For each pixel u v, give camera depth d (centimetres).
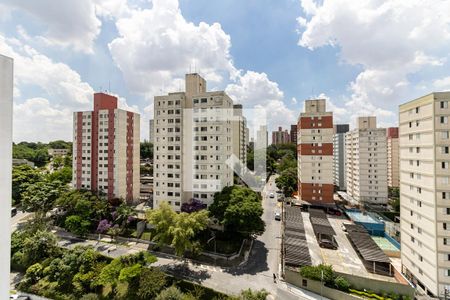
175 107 5144
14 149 11350
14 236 4291
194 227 3578
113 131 6262
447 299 2636
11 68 1240
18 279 3569
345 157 8775
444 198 2755
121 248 4266
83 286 3127
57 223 5397
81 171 6562
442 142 2802
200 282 3105
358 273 3256
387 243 4384
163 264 3650
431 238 2828
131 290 3008
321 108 6588
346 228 4741
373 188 6925
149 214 3744
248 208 3716
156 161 5259
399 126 3578
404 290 2742
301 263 3238
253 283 3094
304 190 6481
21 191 6494
